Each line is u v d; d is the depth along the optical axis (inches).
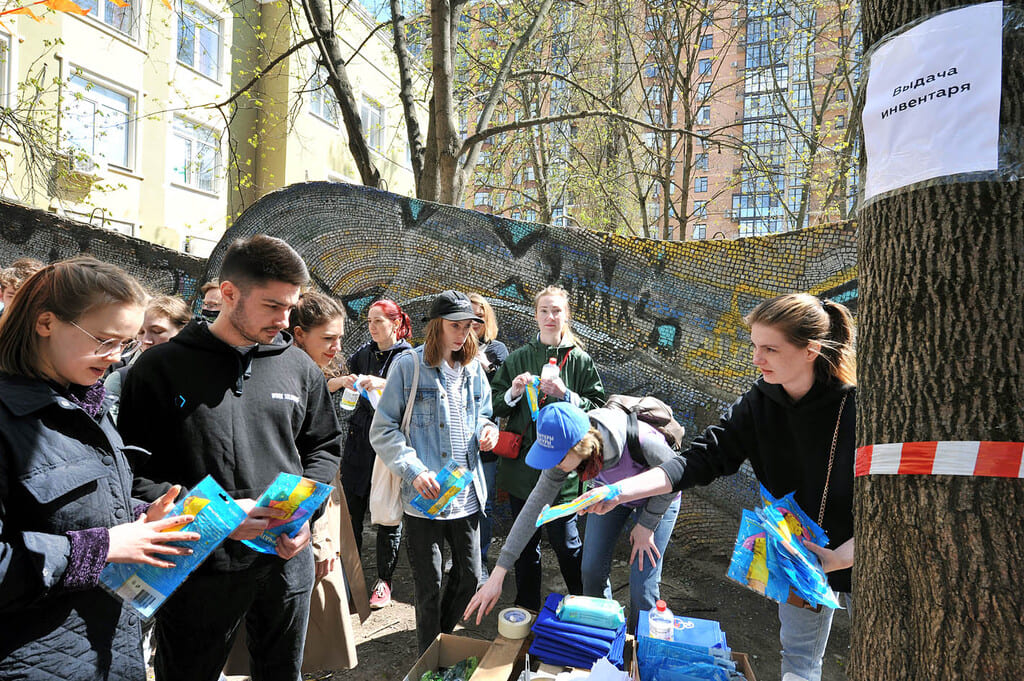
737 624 139.6
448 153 279.7
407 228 187.8
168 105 522.3
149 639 103.3
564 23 451.2
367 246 190.7
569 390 134.7
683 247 167.8
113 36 478.0
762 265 159.5
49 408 49.9
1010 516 41.8
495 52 394.6
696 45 423.8
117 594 53.7
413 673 84.4
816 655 80.9
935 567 44.1
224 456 67.9
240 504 65.4
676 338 169.3
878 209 48.7
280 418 74.0
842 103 493.4
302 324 99.7
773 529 65.5
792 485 78.2
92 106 473.1
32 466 47.3
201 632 68.6
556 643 85.2
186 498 58.2
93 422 52.5
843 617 143.9
